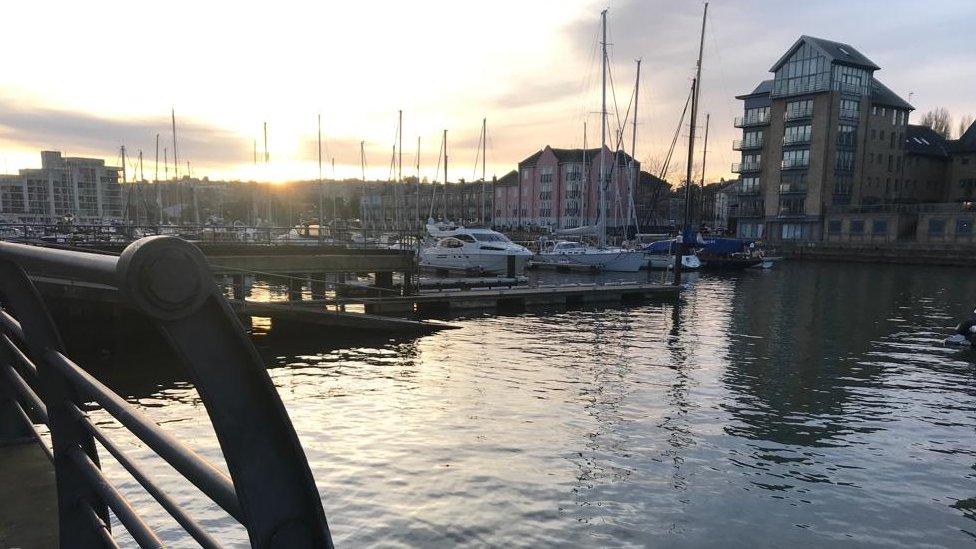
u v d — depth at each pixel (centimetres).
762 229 7581
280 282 2478
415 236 3145
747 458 832
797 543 627
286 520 107
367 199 11650
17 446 310
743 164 7919
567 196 8819
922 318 2233
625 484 740
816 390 1180
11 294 185
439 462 786
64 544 201
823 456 845
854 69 6919
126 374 1189
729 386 1194
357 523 636
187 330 94
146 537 152
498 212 10456
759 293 3138
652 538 626
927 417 1023
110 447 173
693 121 3023
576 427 928
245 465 102
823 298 2905
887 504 712
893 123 7325
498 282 2934
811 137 6931
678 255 2842
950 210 6081
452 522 641
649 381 1214
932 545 631
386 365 1309
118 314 1520
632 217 7138
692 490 732
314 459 787
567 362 1367
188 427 888
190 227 2547
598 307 2408
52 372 195
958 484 768
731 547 616
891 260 5775
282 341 1556
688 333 1820
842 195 6988
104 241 2344
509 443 855
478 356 1416
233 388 100
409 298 2069
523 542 609
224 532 601
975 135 7656
